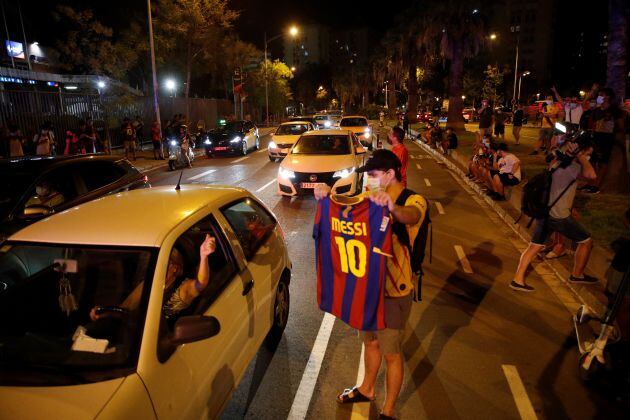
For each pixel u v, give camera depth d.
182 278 3.27
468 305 5.28
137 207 3.30
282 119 59.38
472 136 25.59
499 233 8.16
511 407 3.55
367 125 22.52
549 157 5.57
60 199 5.80
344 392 3.59
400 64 42.34
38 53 36.56
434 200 10.95
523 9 123.69
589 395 3.69
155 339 2.45
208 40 27.19
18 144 13.85
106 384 2.22
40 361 2.40
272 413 3.47
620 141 9.56
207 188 3.98
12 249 2.93
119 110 22.67
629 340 3.71
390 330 3.14
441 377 3.92
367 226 2.95
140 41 23.84
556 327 4.79
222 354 3.00
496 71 59.81
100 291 2.75
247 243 3.92
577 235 5.44
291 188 9.98
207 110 36.38
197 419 2.65
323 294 3.22
